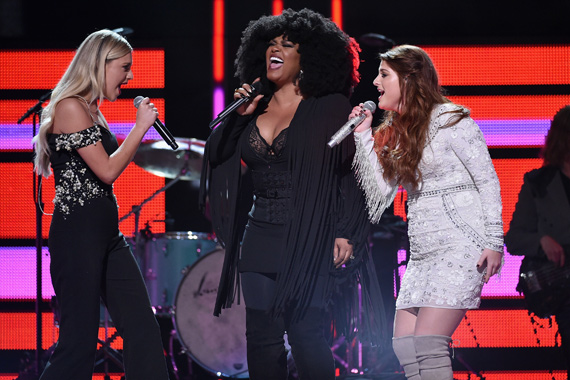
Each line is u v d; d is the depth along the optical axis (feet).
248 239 30.60
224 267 31.53
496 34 60.85
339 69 31.19
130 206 61.72
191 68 62.08
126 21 61.26
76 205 29.89
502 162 59.98
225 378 53.57
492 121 60.34
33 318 59.52
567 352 35.76
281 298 29.17
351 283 31.04
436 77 29.40
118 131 61.26
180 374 55.88
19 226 60.18
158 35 61.82
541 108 60.29
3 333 59.36
